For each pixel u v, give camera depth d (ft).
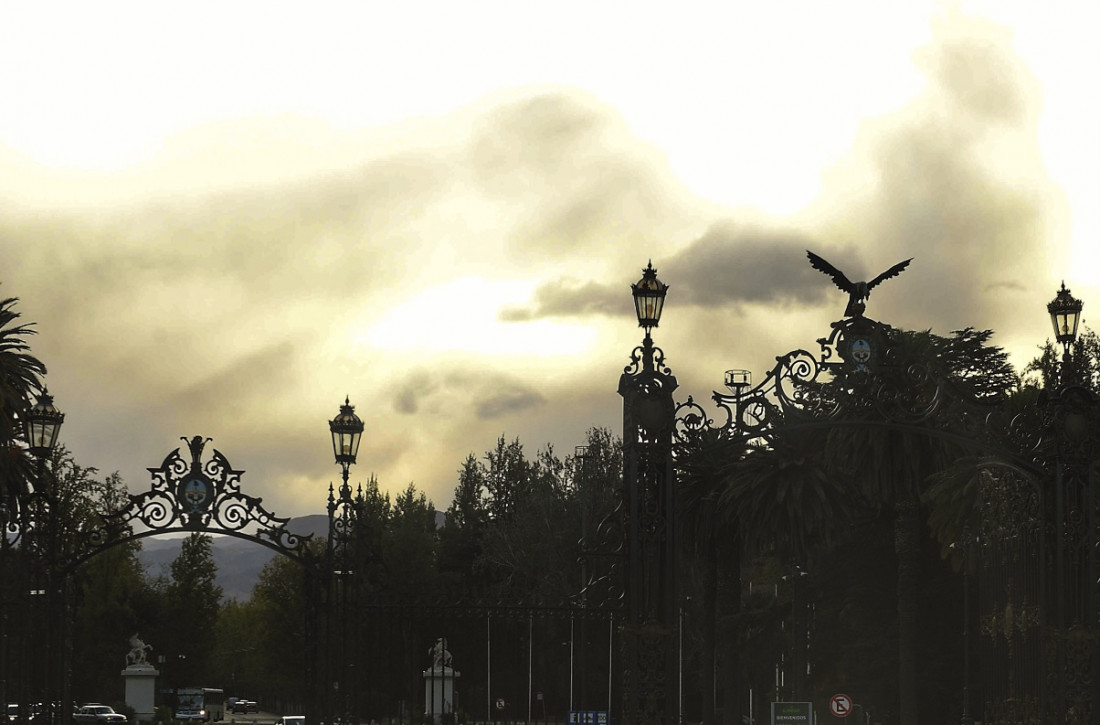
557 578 156.46
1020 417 72.38
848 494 118.01
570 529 163.53
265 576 298.35
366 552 83.87
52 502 77.41
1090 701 68.28
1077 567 69.31
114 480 198.80
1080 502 70.03
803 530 117.91
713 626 123.44
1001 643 74.33
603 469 164.55
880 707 165.27
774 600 210.79
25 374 101.45
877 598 165.99
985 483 78.74
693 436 65.72
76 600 80.53
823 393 68.33
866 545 167.12
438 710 103.71
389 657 77.61
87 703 261.24
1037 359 123.65
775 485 114.11
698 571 150.00
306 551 80.48
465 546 230.89
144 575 303.27
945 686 160.45
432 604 78.28
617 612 66.08
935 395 71.61
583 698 73.05
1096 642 68.69
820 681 175.52
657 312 65.21
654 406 64.80
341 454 82.58
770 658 176.76
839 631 174.19
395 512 215.51
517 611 77.41
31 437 77.97
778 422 70.13
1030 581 71.05
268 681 284.41
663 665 63.10
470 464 257.55
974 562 116.47
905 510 128.77
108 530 77.82
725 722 124.88
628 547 64.75
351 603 80.28
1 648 74.02
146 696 217.56
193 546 289.94
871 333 68.54
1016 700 71.31
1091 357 140.67
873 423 68.28
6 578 74.95
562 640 133.18
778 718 116.16
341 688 79.71
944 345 136.77
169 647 283.38
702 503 120.47
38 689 75.92
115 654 267.18
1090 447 70.38
